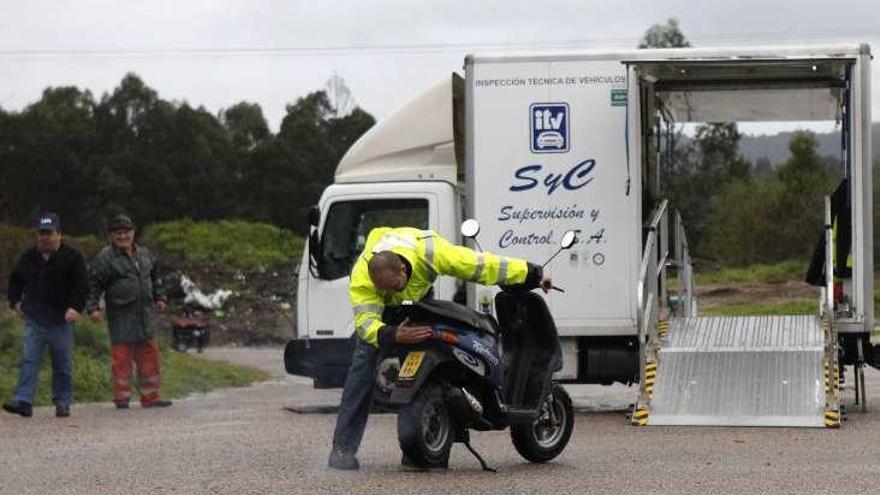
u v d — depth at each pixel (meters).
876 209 100.56
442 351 23.47
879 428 31.77
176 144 172.25
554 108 36.78
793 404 32.34
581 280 36.75
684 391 33.38
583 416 35.81
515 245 36.91
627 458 26.25
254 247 123.38
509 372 24.81
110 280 39.62
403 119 39.06
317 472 24.28
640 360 33.75
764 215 131.00
